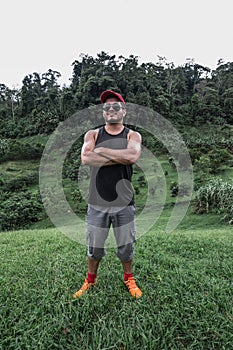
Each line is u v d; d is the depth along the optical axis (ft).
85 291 8.63
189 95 164.14
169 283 9.40
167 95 123.54
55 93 137.49
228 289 9.00
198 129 116.16
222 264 11.42
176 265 11.27
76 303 8.20
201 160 63.21
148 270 10.57
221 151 70.64
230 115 136.77
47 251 13.84
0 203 53.16
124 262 8.61
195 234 19.51
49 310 7.92
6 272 10.75
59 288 9.07
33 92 161.99
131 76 114.83
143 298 8.39
